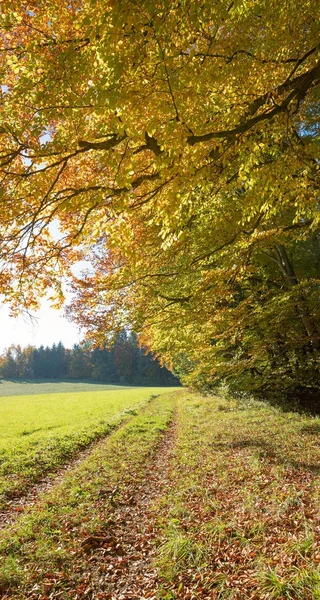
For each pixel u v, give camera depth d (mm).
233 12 4316
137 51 3355
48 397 43062
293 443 10547
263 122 4965
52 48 3879
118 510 7520
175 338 12164
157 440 14422
